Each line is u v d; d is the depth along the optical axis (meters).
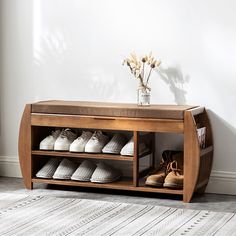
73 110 4.14
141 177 4.24
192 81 4.25
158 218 3.66
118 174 4.25
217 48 4.19
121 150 4.13
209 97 4.23
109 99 4.43
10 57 4.61
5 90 4.64
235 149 4.20
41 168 4.36
